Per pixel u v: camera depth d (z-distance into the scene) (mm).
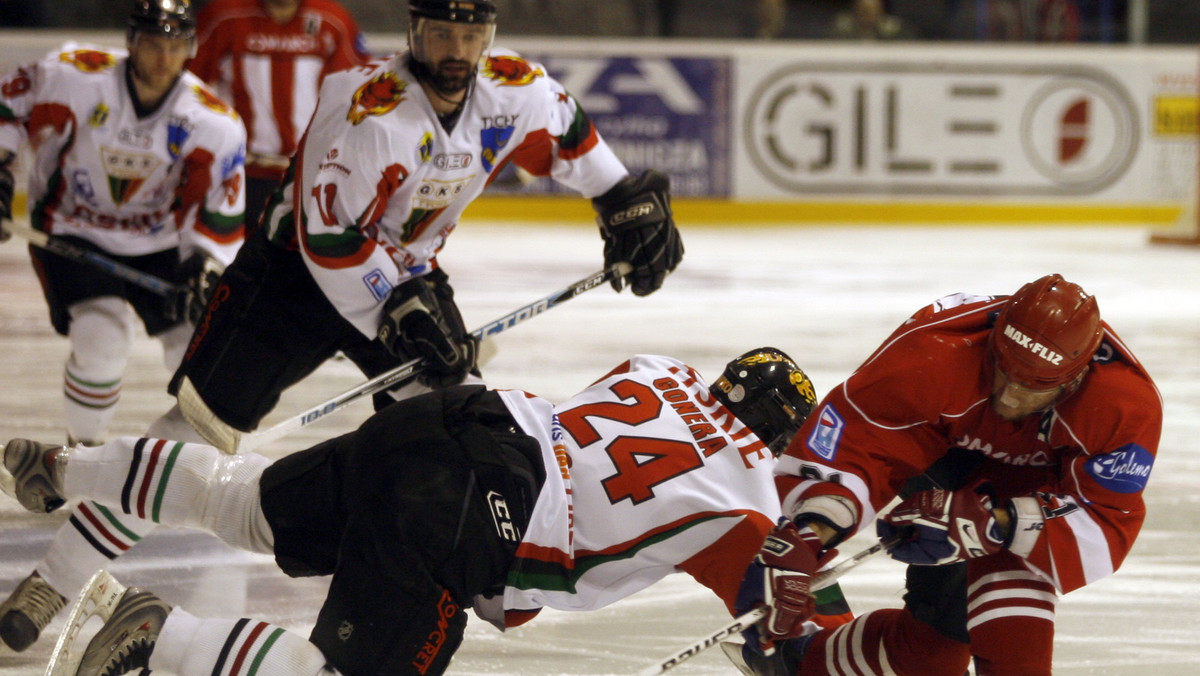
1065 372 7113
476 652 9781
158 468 8086
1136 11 43969
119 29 39906
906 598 8531
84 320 13109
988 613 7793
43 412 16172
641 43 39438
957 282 29719
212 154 13273
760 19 42281
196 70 19953
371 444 7590
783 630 7492
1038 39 44500
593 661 9727
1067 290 7215
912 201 41562
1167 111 42500
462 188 10445
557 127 10883
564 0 43500
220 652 7332
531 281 28000
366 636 7262
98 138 13047
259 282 10344
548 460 7797
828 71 40594
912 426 7629
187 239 13539
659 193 11648
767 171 40688
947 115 41344
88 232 13578
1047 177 42094
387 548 7281
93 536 8773
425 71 9797
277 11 19875
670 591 11266
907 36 45062
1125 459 7414
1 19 39125
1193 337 23812
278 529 7941
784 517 7785
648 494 7723
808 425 7793
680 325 23750
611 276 11672
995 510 7410
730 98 40125
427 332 9961
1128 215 42656
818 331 23516
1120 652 10148
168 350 13773
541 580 7688
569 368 19812
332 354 10711
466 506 7371
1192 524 13336
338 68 20359
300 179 9930
